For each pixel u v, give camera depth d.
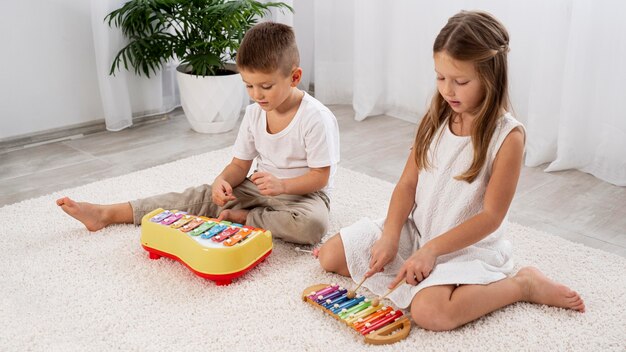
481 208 1.32
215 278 1.38
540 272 1.35
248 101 2.76
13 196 1.92
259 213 1.60
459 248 1.26
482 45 1.18
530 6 2.12
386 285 1.35
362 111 2.61
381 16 2.54
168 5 2.38
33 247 1.56
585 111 2.02
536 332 1.23
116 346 1.20
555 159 2.13
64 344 1.20
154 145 2.34
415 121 2.59
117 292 1.37
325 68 2.77
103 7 2.33
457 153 1.31
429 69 2.46
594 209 1.83
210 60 2.33
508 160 1.26
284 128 1.56
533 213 1.80
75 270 1.46
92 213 1.63
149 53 2.40
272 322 1.27
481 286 1.26
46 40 2.34
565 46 2.02
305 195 1.61
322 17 2.70
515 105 2.22
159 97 2.62
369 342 1.20
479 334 1.23
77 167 2.14
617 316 1.29
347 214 1.75
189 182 1.97
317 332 1.24
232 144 2.35
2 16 2.22
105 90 2.42
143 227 1.51
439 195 1.34
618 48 1.91
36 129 2.40
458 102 1.23
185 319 1.28
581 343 1.21
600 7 1.92
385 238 1.34
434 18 2.39
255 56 1.42
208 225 1.48
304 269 1.47
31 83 2.34
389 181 2.03
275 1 2.72
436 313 1.22
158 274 1.45
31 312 1.30
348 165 2.16
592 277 1.44
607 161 2.00
